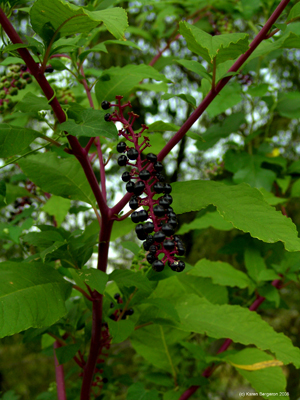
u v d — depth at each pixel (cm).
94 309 37
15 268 32
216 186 35
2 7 31
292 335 109
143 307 50
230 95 56
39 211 61
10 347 138
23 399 131
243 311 44
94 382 52
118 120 32
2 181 34
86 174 35
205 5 78
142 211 28
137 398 43
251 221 31
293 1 51
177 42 109
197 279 59
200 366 55
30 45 31
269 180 61
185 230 63
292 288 103
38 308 29
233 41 29
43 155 42
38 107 34
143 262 41
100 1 41
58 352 38
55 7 27
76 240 41
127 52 111
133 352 117
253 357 49
